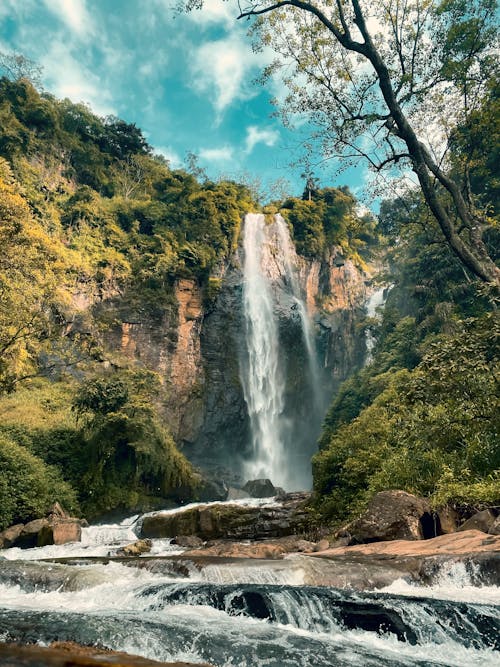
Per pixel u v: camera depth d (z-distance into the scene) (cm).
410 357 3030
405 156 1714
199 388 4034
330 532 1485
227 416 4091
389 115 1681
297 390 4575
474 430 1184
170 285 4094
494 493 1004
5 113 4231
